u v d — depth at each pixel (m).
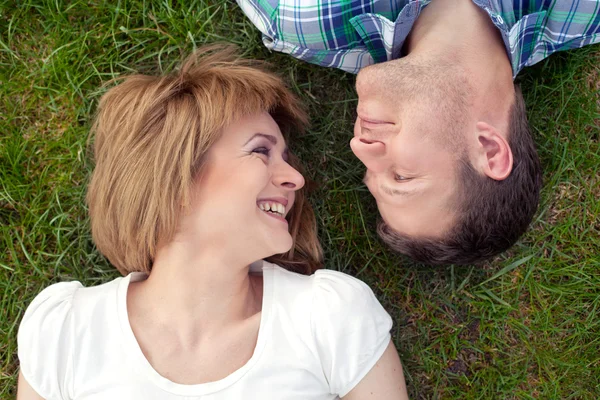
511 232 1.37
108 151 1.46
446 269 1.74
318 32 1.51
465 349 1.75
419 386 1.73
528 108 1.73
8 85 1.71
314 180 1.74
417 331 1.74
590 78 1.73
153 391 1.32
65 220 1.71
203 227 1.35
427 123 1.28
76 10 1.71
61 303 1.41
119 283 1.43
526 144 1.40
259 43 1.71
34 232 1.70
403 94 1.32
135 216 1.39
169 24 1.71
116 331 1.37
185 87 1.42
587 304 1.73
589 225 1.73
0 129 1.71
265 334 1.37
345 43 1.56
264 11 1.54
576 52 1.71
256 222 1.34
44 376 1.36
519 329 1.74
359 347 1.39
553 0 1.47
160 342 1.37
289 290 1.43
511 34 1.39
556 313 1.74
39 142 1.72
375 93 1.35
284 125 1.63
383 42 1.50
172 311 1.38
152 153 1.37
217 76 1.43
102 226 1.48
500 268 1.73
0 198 1.70
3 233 1.70
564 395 1.74
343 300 1.41
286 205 1.46
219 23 1.72
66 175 1.71
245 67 1.51
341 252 1.74
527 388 1.74
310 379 1.37
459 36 1.37
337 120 1.73
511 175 1.32
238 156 1.36
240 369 1.34
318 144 1.74
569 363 1.73
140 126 1.40
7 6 1.70
